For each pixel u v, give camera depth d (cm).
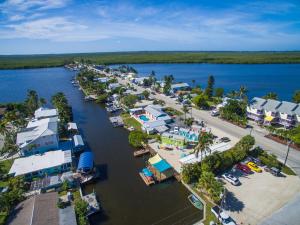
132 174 6544
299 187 5566
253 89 18138
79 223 4459
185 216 4884
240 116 10250
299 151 7338
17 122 9562
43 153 7031
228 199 5188
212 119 10512
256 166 6381
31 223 4141
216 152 6462
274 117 9631
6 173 6425
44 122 9125
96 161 7306
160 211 5066
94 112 12512
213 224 4425
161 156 7250
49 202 4834
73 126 9500
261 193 5381
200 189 5566
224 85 19975
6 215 4694
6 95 17675
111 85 17425
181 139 7694
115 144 8519
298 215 4650
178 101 13612
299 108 9206
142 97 14625
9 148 7600
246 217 4656
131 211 5094
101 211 5116
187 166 6003
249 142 6900
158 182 6081
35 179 6144
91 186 6028
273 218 4606
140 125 10012
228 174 5947
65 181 5762
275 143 7944
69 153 6962
